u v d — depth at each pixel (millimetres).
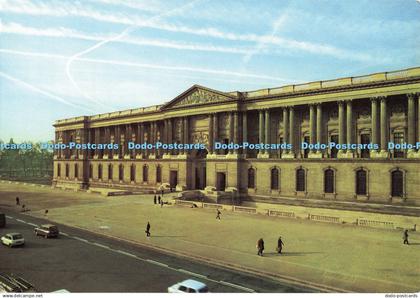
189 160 91438
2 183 144375
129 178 109750
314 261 33656
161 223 52781
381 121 63062
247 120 84000
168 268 32156
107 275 30094
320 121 70750
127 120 112500
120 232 46719
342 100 67812
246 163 80500
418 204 57906
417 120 60250
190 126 92750
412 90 60094
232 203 78500
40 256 35969
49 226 44906
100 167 121062
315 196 69688
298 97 73875
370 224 51312
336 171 67125
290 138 74750
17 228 50875
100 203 75688
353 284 27641
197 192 78688
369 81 64375
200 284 25031
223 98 84375
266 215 60344
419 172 58031
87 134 127125
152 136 105000
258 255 35562
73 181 129125
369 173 63125
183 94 93062
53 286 27438
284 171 74438
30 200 82312
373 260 33812
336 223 53312
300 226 50688
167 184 94000
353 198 64750
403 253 36375
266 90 79500
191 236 44031
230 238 42906
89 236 45531
